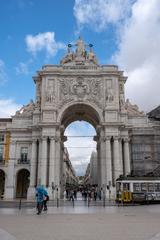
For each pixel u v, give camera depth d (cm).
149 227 641
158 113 3006
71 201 2109
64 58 2731
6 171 2538
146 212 1069
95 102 2589
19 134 2623
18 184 2730
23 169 2591
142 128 2617
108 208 1331
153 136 2612
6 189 2483
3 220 803
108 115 2522
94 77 2659
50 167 2383
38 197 1032
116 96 2595
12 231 591
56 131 2502
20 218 859
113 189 2339
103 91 2622
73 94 2606
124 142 2544
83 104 2591
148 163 2555
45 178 2344
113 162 2431
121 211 1128
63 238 508
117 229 613
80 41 2808
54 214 1007
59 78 2648
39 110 2616
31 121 2641
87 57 2759
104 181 2416
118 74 2661
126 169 2464
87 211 1145
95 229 615
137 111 2681
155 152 2569
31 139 2586
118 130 2486
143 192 1820
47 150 2442
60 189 2562
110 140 2469
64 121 2841
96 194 2558
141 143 2600
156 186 1861
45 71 2639
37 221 774
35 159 2489
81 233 562
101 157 2491
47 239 498
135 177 1891
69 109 2647
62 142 2791
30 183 2422
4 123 2680
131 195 1770
